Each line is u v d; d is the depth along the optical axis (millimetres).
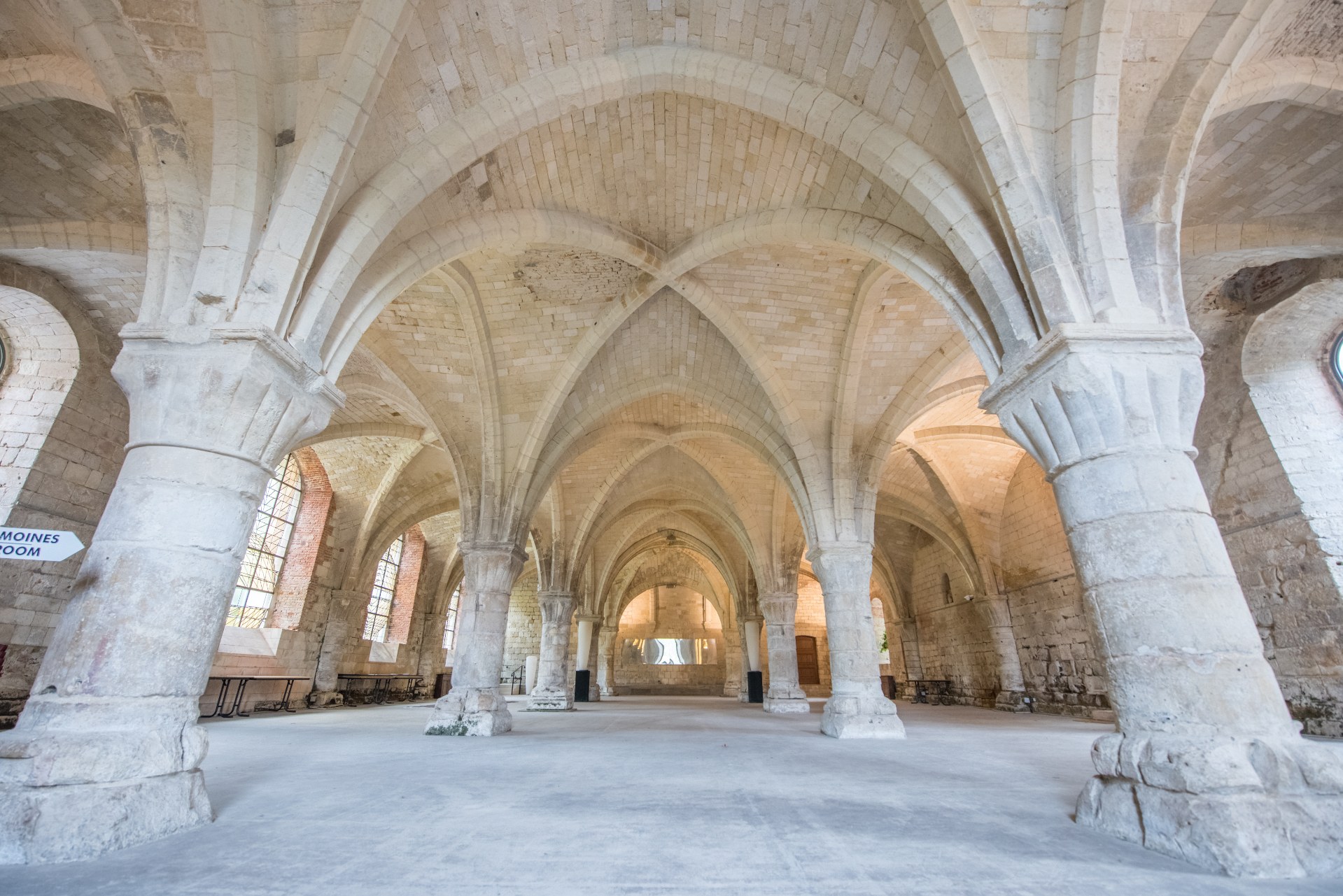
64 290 9227
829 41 5930
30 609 9055
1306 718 8773
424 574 24406
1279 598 9250
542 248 9539
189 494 3986
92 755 3254
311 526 17375
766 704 18031
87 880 2670
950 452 17094
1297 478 9070
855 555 11039
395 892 2576
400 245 6527
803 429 11430
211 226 4555
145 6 4410
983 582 18672
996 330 5152
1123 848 3299
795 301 10586
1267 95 5641
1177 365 4250
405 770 5988
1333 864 2887
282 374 4500
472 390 11875
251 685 14820
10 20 5074
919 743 8891
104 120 6438
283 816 3988
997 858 3107
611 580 27359
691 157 8078
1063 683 16031
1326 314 8820
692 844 3361
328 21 4938
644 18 6215
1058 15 4949
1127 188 4883
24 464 9070
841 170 7105
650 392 13273
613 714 16062
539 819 3928
